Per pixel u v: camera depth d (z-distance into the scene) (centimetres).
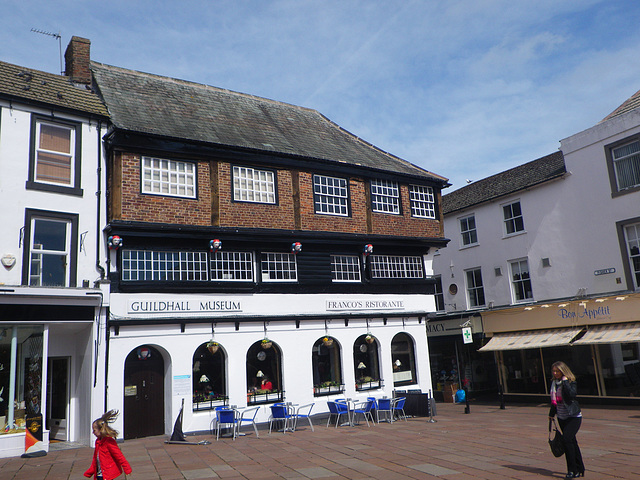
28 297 1118
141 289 1298
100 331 1228
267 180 1556
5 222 1156
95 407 1195
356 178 1734
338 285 1631
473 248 2266
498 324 1938
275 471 868
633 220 1686
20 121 1215
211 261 1424
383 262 1769
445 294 2386
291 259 1571
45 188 1221
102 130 1343
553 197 1952
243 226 1471
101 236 1283
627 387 1608
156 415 1309
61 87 1349
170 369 1314
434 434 1212
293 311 1527
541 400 1842
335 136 1978
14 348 1116
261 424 1403
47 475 888
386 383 1653
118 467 648
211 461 973
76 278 1230
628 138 1711
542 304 1772
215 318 1373
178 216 1374
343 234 1645
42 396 1132
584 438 1077
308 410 1492
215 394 1366
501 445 1030
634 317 1527
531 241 2022
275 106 1995
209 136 1503
